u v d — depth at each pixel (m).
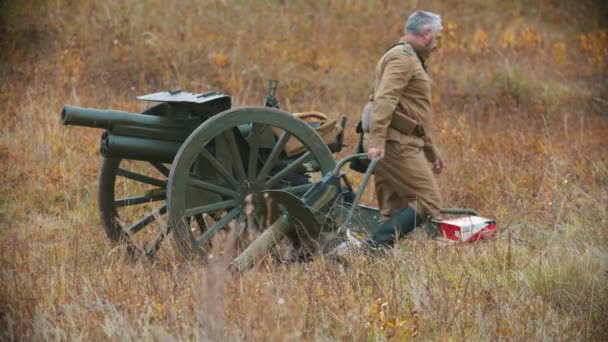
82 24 51.38
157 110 24.12
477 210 31.38
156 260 23.16
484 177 34.03
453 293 20.34
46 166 33.53
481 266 22.78
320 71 51.47
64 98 42.28
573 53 58.66
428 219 24.91
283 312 17.14
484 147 39.31
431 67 53.66
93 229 27.34
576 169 34.53
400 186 24.80
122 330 16.56
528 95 51.84
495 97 51.28
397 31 57.84
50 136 35.94
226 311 16.77
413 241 24.45
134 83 47.72
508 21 61.59
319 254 22.50
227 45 52.53
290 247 22.98
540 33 60.72
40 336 16.91
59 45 49.72
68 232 26.52
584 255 22.41
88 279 20.47
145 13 53.59
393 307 18.94
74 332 17.06
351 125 43.12
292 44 54.09
